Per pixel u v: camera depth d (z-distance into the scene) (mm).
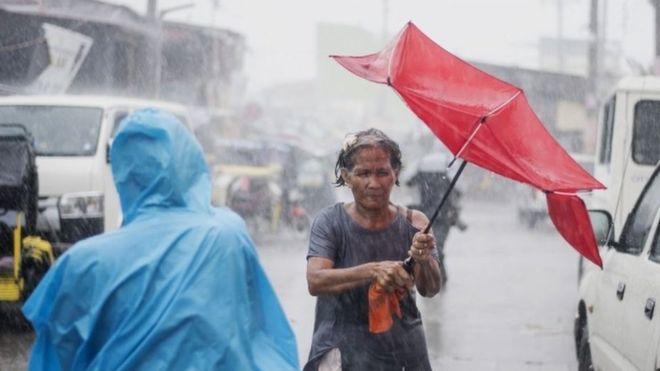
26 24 27266
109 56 30625
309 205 30141
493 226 33469
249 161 30500
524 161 5383
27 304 4324
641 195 8570
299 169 30359
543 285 18719
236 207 26156
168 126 4434
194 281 4238
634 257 8023
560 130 48156
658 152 14297
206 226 4344
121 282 4219
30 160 13219
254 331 4426
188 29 39031
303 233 27312
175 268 4262
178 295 4207
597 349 8789
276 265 20625
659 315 6766
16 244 13016
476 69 5531
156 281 4246
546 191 5328
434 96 5398
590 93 42156
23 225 13281
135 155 4398
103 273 4246
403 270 5691
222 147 31703
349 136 6066
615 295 8234
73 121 15297
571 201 5367
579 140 47906
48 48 27125
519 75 47906
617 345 7980
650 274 7258
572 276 20156
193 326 4188
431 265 5875
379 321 5824
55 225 14297
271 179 27016
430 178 17625
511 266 21797
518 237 29297
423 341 6082
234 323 4270
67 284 4246
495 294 17500
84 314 4246
